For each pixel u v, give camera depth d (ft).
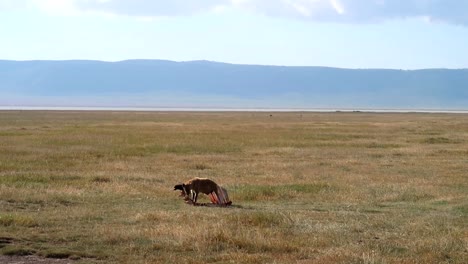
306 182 81.10
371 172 94.12
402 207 62.95
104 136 160.15
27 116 318.45
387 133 193.57
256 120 304.91
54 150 119.14
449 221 53.16
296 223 50.26
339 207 62.34
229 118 333.83
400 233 47.29
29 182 75.10
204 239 42.24
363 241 44.39
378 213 58.18
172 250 40.55
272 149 130.93
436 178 86.58
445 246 42.16
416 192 73.05
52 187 71.15
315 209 60.34
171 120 292.81
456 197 69.10
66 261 37.93
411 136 178.40
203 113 449.48
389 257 39.34
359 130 209.67
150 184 75.82
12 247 39.93
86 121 265.54
